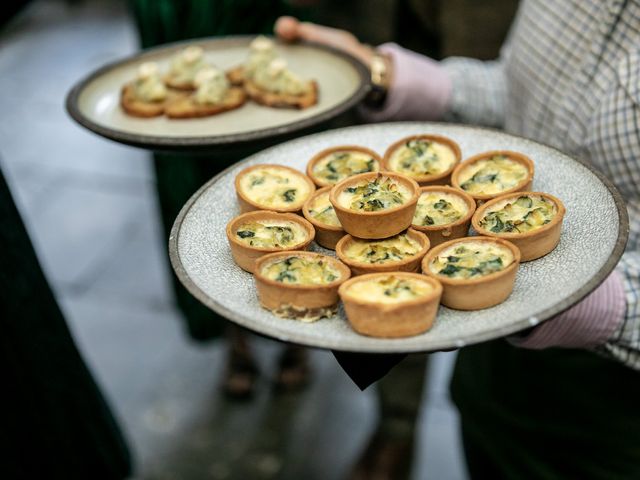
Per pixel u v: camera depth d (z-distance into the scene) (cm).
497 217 57
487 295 51
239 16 100
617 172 65
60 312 75
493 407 85
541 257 55
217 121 82
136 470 119
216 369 135
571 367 75
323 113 71
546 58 71
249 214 58
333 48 86
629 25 63
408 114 85
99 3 251
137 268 156
